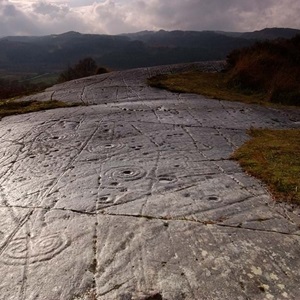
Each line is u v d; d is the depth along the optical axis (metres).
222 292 2.10
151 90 9.35
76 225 2.81
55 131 5.65
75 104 7.81
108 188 3.48
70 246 2.55
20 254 2.49
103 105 7.66
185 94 8.82
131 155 4.46
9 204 3.22
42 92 10.00
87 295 2.08
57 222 2.87
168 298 2.05
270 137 5.25
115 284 2.16
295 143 4.85
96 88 9.87
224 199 3.21
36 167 4.14
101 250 2.49
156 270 2.28
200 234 2.66
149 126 5.86
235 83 9.96
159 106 7.44
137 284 2.16
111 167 4.05
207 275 2.23
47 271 2.30
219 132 5.54
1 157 4.56
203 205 3.10
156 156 4.41
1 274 2.29
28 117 6.75
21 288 2.16
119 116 6.55
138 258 2.40
